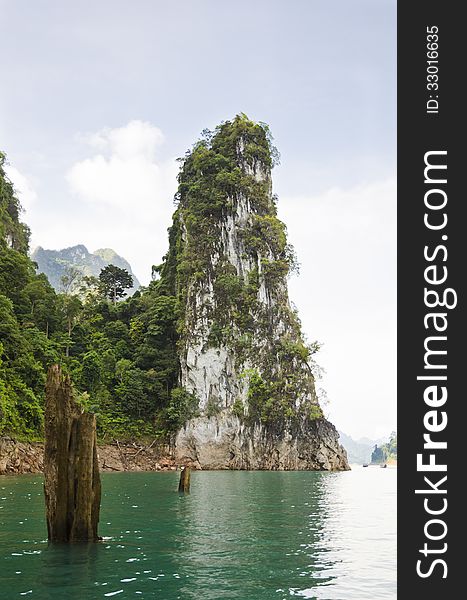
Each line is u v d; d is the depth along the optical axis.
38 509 27.91
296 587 14.07
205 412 96.31
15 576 14.53
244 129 119.38
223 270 105.75
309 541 20.70
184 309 103.44
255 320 103.88
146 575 14.91
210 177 114.38
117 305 115.94
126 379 96.12
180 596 13.11
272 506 33.00
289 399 100.19
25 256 108.00
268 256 110.25
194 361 99.00
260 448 97.06
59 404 18.09
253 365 100.75
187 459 93.56
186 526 23.70
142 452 90.25
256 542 20.19
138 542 19.52
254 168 118.00
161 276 120.50
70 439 18.25
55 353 84.75
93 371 91.81
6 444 62.53
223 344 100.44
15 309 91.50
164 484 50.31
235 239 109.62
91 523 18.48
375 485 60.38
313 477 74.12
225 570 15.72
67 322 99.62
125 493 39.97
